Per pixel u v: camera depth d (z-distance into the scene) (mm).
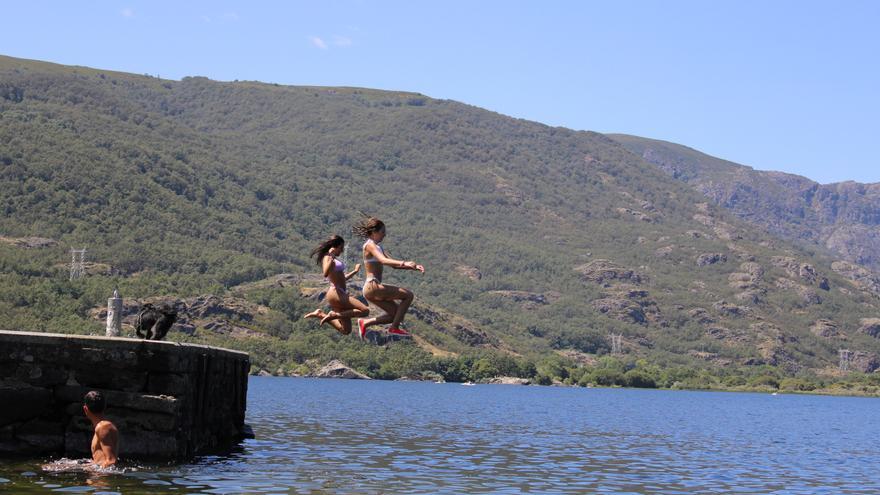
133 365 30344
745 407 171875
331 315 20438
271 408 85250
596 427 80688
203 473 31438
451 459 43844
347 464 38844
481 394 174875
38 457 29797
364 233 20266
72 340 30000
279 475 33281
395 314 20000
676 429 83938
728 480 40531
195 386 33344
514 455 47844
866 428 103375
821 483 41094
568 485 35938
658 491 35438
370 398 126750
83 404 30016
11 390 29453
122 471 29094
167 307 33375
